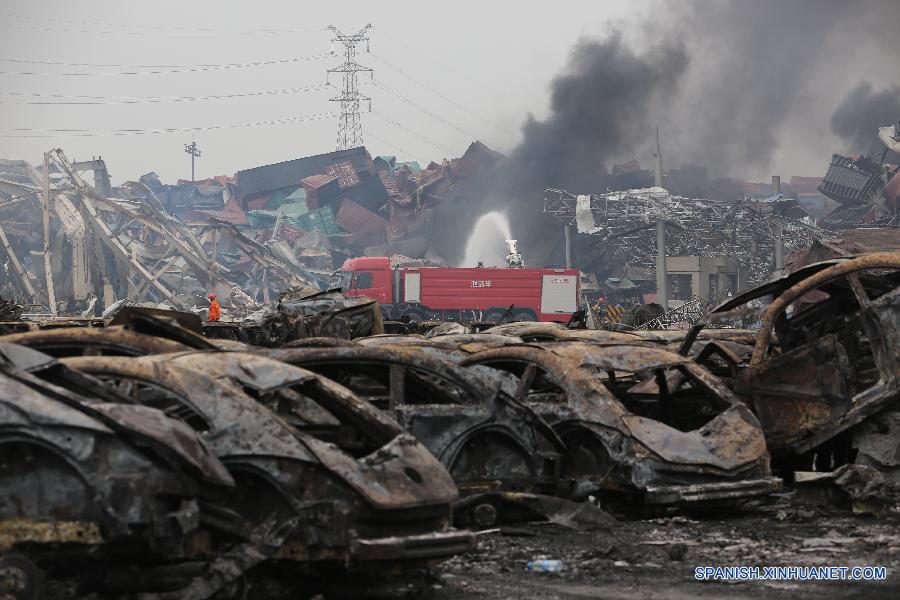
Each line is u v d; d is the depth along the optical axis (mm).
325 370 18531
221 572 11711
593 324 70750
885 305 22203
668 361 20594
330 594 13109
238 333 39875
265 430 12445
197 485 11414
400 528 12633
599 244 165750
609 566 15109
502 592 13359
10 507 10898
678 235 157750
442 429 17547
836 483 19859
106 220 159125
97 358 13281
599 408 19297
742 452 19203
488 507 17797
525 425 18312
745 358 27344
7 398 10922
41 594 10859
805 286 23453
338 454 12586
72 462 10836
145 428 11203
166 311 18438
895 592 13125
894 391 21719
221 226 159500
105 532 10836
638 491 18812
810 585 13664
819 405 22109
